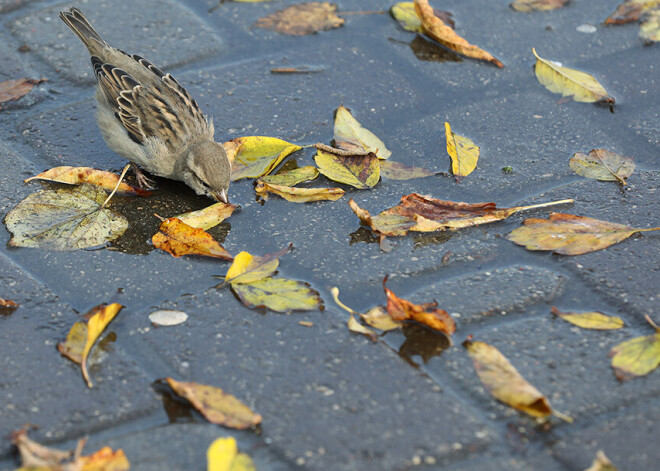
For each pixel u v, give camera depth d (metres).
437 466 3.87
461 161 6.40
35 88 7.37
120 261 5.42
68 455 3.90
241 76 7.59
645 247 5.41
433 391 4.32
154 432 4.09
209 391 4.27
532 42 8.09
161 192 6.35
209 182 5.92
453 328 4.70
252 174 6.32
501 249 5.48
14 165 6.39
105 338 4.71
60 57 7.81
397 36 8.22
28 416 4.19
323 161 6.28
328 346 4.65
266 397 4.30
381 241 5.59
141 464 3.89
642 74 7.57
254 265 5.27
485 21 8.44
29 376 4.45
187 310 4.95
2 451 3.99
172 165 6.25
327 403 4.25
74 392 4.34
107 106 6.45
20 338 4.73
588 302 4.96
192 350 4.63
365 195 6.11
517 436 4.02
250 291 5.07
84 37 7.09
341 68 7.73
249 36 8.22
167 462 3.91
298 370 4.48
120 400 4.29
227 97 7.29
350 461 3.90
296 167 6.43
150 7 8.68
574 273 5.20
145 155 6.25
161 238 5.51
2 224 5.72
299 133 6.86
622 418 4.11
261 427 4.11
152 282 5.22
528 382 4.36
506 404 4.21
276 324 4.82
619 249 5.40
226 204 5.93
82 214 5.87
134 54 7.61
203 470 3.87
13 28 8.22
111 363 4.53
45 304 5.01
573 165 6.39
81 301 5.05
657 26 8.27
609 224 5.58
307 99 7.29
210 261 5.43
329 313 4.91
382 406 4.23
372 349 4.62
